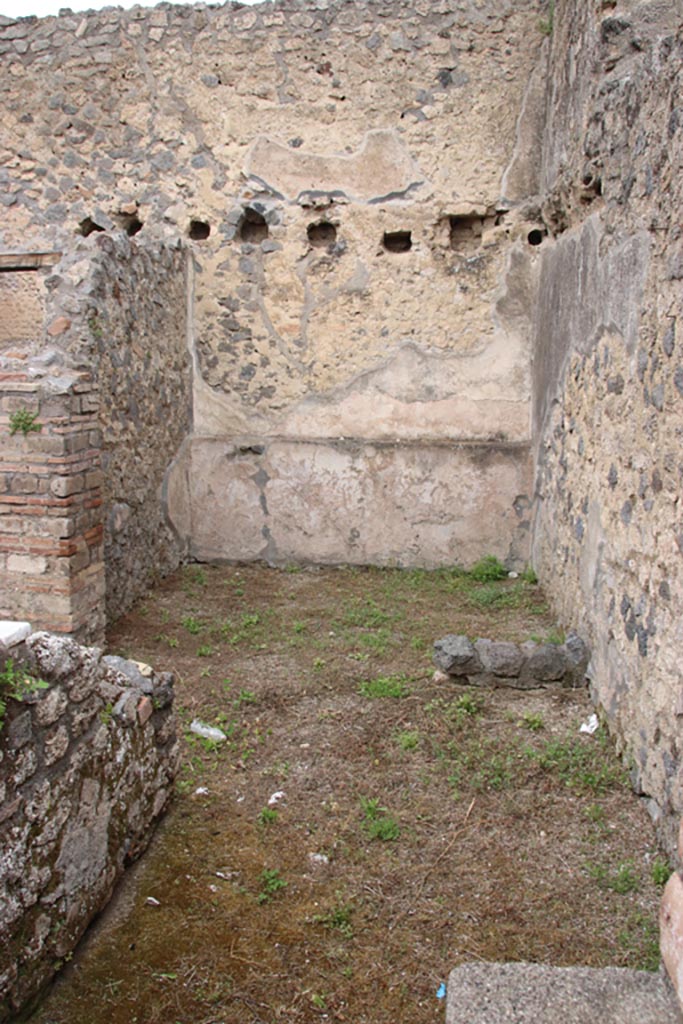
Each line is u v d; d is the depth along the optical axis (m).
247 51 6.72
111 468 5.66
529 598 6.22
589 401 4.70
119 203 7.05
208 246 7.02
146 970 2.58
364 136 6.76
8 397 4.55
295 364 7.12
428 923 2.80
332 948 2.69
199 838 3.27
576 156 5.04
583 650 4.61
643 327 3.58
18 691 2.26
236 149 6.86
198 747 3.99
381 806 3.49
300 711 4.40
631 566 3.71
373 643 5.35
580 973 2.32
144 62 6.83
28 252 6.92
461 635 5.29
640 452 3.60
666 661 3.17
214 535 7.27
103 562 5.16
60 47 6.90
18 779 2.32
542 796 3.56
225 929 2.77
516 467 6.87
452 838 3.27
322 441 7.09
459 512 6.98
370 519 7.10
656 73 3.43
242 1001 2.46
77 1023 2.38
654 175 3.42
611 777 3.66
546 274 6.31
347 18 6.61
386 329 7.00
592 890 2.97
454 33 6.55
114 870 2.92
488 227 6.85
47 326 5.10
